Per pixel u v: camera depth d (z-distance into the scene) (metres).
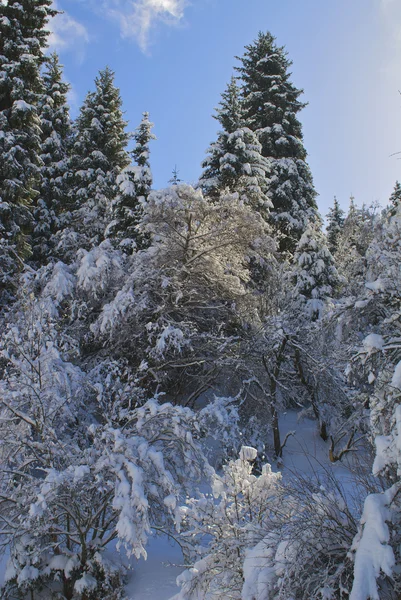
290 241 23.11
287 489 5.25
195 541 6.32
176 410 6.63
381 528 3.70
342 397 13.84
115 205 18.70
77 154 24.30
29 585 6.00
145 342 12.62
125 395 7.13
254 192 18.47
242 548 5.08
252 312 14.79
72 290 12.87
